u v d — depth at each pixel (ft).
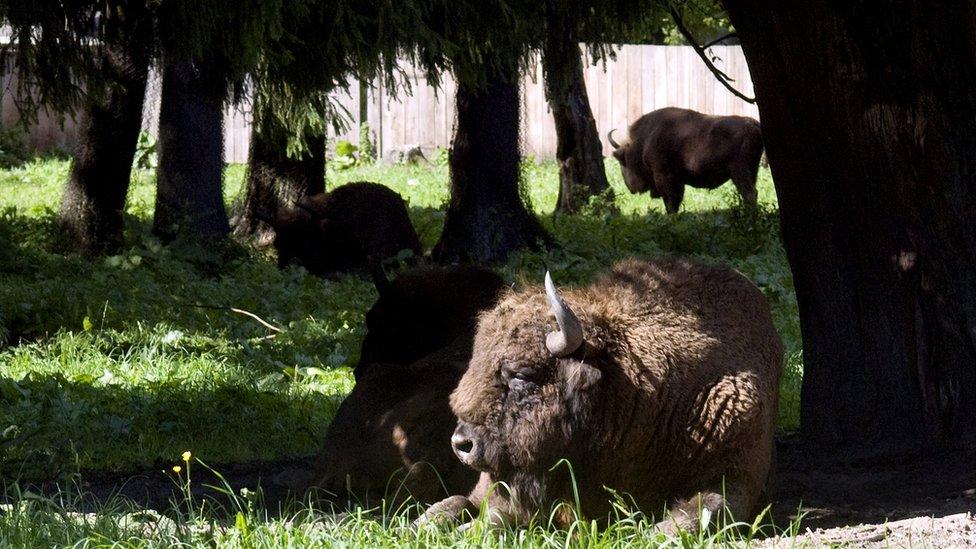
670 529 43.06
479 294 62.54
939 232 60.80
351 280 132.57
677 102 282.36
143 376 84.64
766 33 62.75
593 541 40.60
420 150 276.62
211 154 142.82
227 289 118.52
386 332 64.18
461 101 140.05
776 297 116.98
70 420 68.85
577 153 197.06
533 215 145.89
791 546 42.09
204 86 87.20
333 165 266.16
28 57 74.43
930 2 58.90
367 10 70.79
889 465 61.16
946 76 59.93
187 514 51.11
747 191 202.08
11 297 105.50
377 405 55.16
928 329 61.11
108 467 64.44
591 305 47.14
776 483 58.75
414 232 150.41
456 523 47.57
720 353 47.24
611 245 153.79
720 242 156.76
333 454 55.47
